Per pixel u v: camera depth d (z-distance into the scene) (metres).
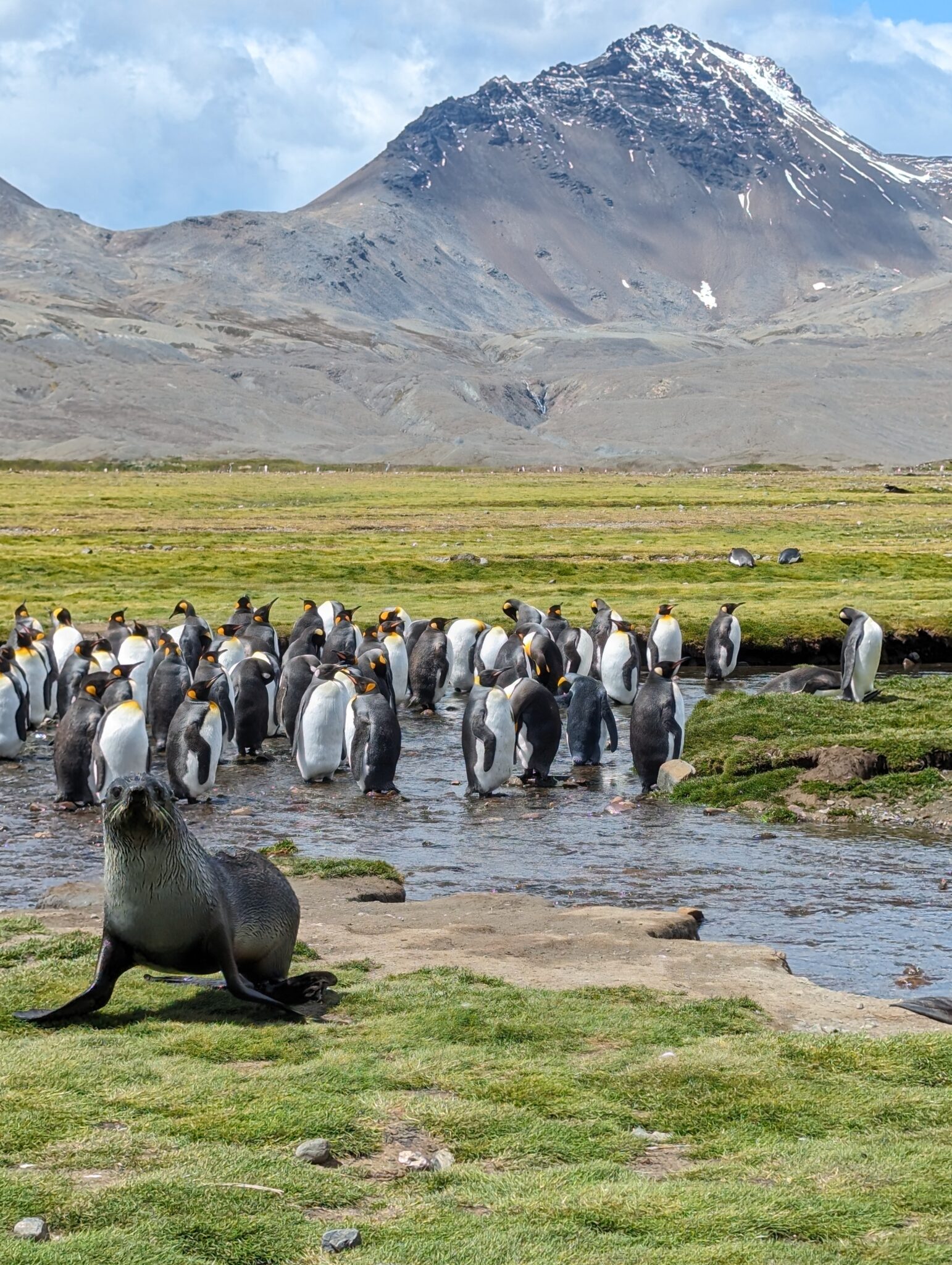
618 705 35.34
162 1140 8.74
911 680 34.25
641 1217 7.79
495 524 92.69
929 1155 8.62
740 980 13.09
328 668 27.72
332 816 23.38
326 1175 8.31
